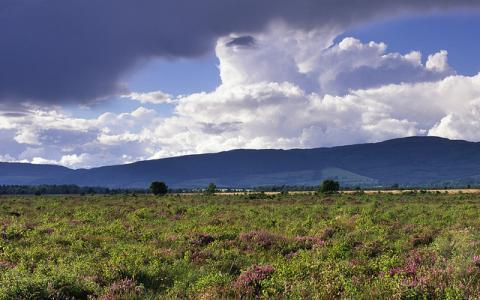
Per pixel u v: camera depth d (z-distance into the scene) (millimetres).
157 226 25469
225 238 19094
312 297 8984
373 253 15133
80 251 16109
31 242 18156
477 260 11016
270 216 31203
